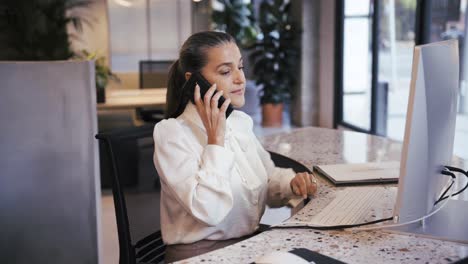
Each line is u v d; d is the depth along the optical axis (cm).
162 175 144
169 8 880
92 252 204
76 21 633
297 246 122
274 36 739
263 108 764
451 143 141
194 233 150
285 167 204
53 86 192
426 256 115
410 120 112
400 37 518
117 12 855
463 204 148
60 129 195
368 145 234
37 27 598
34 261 199
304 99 737
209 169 141
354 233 130
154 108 543
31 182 195
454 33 430
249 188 160
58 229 200
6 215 193
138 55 880
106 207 404
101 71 477
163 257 162
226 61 152
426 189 123
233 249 122
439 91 120
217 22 898
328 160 208
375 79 577
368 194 161
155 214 161
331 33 678
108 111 555
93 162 201
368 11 587
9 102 189
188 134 152
